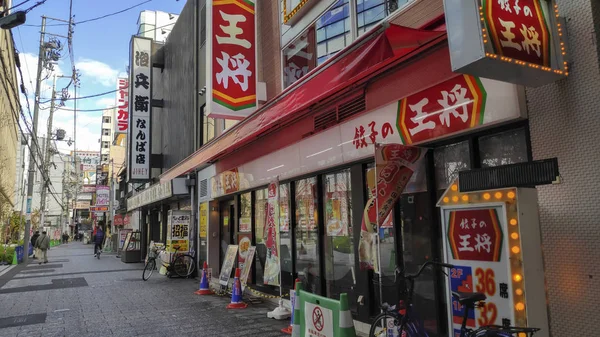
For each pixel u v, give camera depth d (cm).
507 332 312
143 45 1856
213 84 913
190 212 1429
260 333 654
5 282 1350
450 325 379
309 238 812
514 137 441
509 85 414
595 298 340
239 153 1101
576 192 359
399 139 564
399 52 498
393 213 591
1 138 2742
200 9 1452
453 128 480
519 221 336
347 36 713
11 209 3077
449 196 389
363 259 621
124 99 2669
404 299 441
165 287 1168
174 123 1714
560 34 366
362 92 655
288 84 901
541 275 340
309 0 796
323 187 775
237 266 1064
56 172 7494
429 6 533
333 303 459
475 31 320
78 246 4841
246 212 1074
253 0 989
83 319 777
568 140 369
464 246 372
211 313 807
